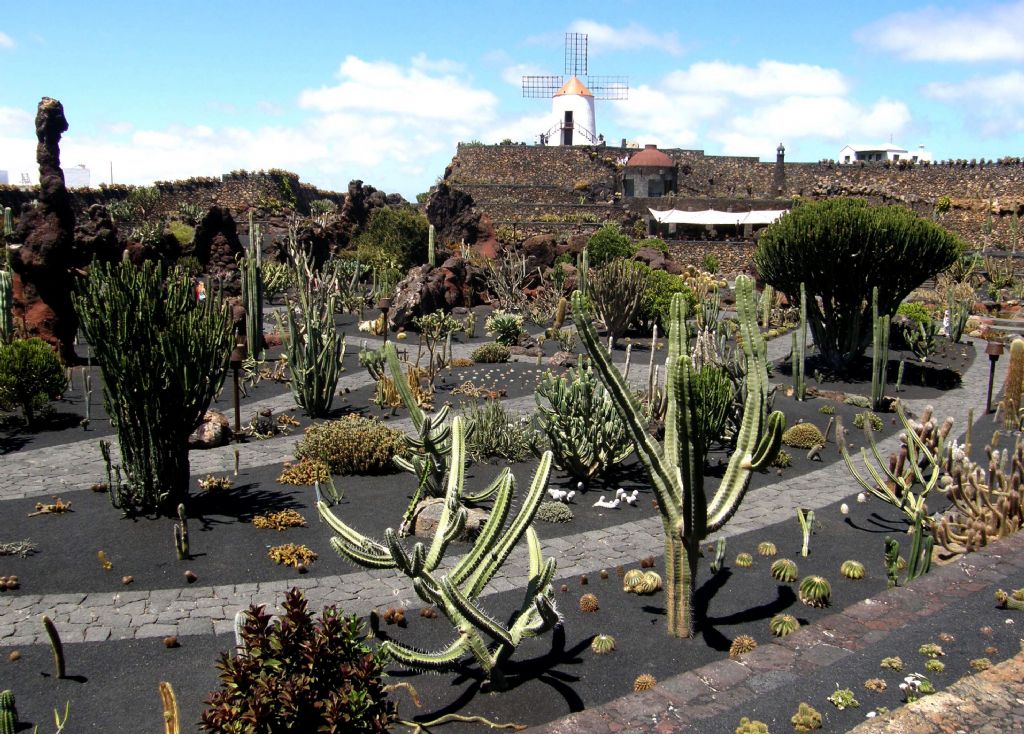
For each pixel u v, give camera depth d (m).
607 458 15.75
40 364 18.86
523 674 8.93
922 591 9.14
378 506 14.12
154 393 12.92
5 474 15.67
